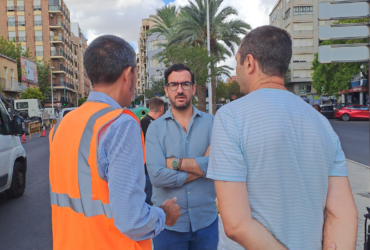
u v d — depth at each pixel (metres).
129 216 1.24
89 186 1.29
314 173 1.27
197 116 2.43
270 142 1.23
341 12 4.68
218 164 1.26
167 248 2.24
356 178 7.10
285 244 1.21
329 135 1.37
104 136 1.28
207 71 16.80
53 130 1.50
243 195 1.22
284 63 1.39
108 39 1.51
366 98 39.03
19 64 45.62
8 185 5.68
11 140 5.83
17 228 4.59
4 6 59.44
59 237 1.37
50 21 61.66
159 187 2.25
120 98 1.54
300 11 53.62
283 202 1.22
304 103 1.39
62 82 66.62
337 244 1.26
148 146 2.32
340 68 31.20
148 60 51.97
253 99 1.32
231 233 1.21
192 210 2.24
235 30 21.56
